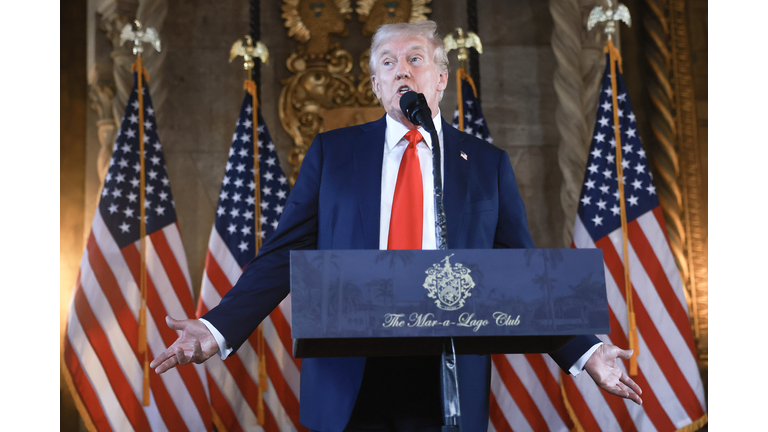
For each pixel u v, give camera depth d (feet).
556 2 18.74
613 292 15.52
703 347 17.44
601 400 15.23
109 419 14.97
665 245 15.75
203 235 17.93
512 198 7.00
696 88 18.97
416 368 6.38
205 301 16.08
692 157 18.48
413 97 5.42
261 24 18.93
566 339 4.94
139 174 16.24
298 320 4.42
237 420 16.17
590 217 15.97
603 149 16.30
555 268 4.67
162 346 15.57
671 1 19.21
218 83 18.65
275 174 17.34
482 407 6.22
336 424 6.11
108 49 18.03
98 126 17.63
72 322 15.23
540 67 19.20
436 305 4.53
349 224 6.44
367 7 19.10
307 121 18.40
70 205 17.48
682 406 14.96
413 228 6.21
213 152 18.33
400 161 6.68
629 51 19.11
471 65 18.29
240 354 16.49
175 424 15.29
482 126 16.79
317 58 18.70
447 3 19.33
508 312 4.58
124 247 15.75
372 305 4.49
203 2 18.99
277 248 6.63
